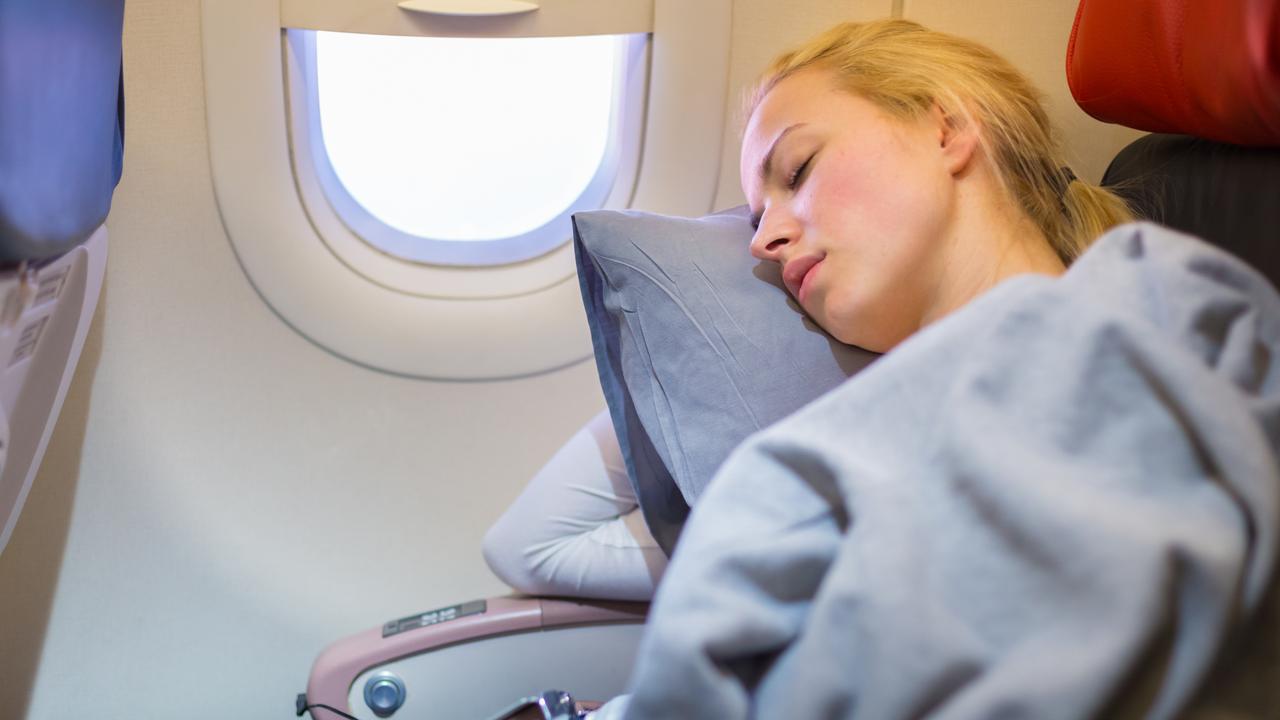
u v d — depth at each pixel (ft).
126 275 5.02
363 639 4.68
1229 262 2.18
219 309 5.12
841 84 3.69
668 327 3.92
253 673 5.54
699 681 1.74
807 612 1.92
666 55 4.93
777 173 3.70
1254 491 1.74
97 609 5.34
